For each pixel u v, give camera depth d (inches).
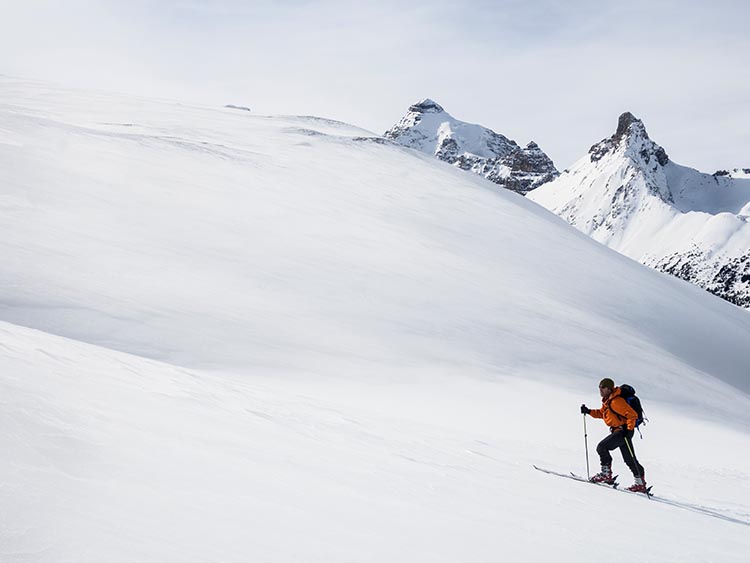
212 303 968.3
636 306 1834.4
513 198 2952.8
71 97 3368.6
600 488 360.5
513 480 306.0
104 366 323.3
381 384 794.2
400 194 2207.2
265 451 214.7
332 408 452.8
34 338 360.2
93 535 103.7
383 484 215.2
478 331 1156.5
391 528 160.4
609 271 2089.1
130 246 1119.6
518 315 1320.1
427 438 405.7
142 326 808.9
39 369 242.4
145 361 434.0
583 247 2321.6
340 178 2209.6
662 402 1072.8
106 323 788.6
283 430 277.9
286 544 127.8
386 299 1201.4
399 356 937.5
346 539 141.2
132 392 258.1
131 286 944.9
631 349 1343.5
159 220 1305.4
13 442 134.0
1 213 1098.7
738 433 947.3
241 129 2829.7
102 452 149.6
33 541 94.9
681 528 270.7
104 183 1433.3
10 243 979.9
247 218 1486.2
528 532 195.2
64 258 982.4
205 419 244.8
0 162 1352.1
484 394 835.4
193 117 3070.9
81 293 863.7
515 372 991.6
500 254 1835.6
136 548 104.2
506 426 676.1
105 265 1001.5
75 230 1120.8
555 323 1342.3
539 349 1150.3
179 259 1124.5
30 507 106.0
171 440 186.7
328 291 1164.5
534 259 1911.9
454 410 718.5
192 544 113.7
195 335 826.2
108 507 118.0
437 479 252.7
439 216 2055.9
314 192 1904.5
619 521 254.5
